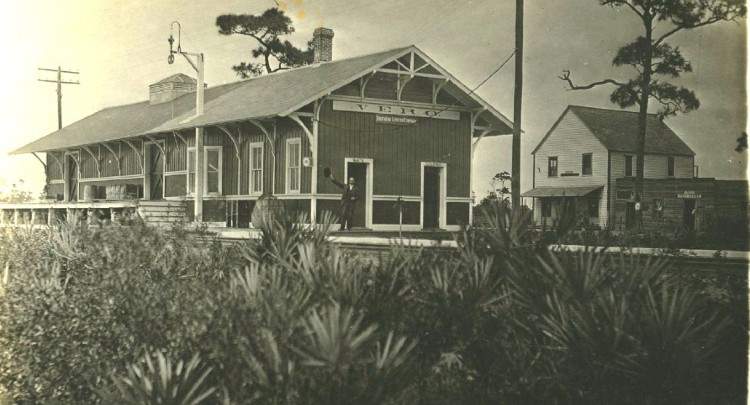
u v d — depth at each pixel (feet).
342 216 63.36
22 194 93.09
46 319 18.30
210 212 79.36
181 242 25.72
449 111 73.15
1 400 18.85
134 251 21.13
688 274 22.58
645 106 47.39
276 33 77.20
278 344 12.89
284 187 69.97
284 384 11.98
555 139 110.83
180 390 12.81
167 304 16.38
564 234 19.01
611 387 13.71
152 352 15.89
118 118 116.26
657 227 61.72
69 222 28.66
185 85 112.06
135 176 101.04
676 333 13.42
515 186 53.47
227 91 90.43
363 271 17.04
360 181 68.90
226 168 79.15
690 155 79.20
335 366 11.91
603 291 14.90
